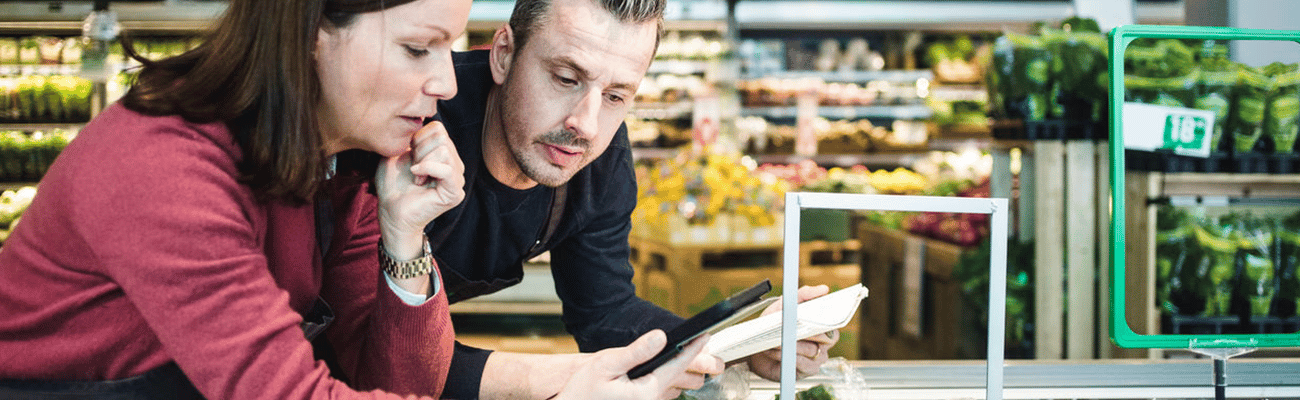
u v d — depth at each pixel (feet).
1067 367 4.96
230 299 2.99
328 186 3.64
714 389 4.42
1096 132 8.92
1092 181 9.02
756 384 4.93
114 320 3.21
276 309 3.10
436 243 5.01
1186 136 5.43
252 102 3.11
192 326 2.97
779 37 25.36
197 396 3.36
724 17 23.20
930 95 24.17
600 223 5.48
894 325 15.17
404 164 3.59
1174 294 7.18
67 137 14.67
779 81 24.56
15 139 14.53
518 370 4.33
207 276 2.96
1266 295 6.86
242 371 3.01
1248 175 8.12
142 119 3.01
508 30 4.37
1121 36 4.23
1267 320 6.88
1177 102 7.33
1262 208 7.34
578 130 4.17
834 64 25.09
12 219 13.89
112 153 2.96
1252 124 7.22
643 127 23.50
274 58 3.07
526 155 4.38
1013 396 4.75
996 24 23.88
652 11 4.13
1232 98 7.29
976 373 5.01
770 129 24.57
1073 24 9.54
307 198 3.29
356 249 4.13
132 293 2.97
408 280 3.63
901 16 23.49
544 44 4.13
